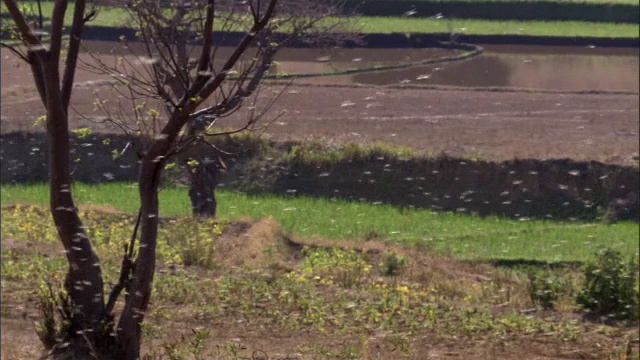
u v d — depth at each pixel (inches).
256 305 890.1
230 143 1657.2
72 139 1660.9
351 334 797.9
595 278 970.1
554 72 2603.3
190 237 1174.3
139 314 607.2
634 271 1058.1
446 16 3075.8
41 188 1628.9
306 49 2815.0
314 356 697.0
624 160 1648.6
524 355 762.2
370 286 1034.1
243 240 1248.2
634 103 2193.7
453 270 1195.9
